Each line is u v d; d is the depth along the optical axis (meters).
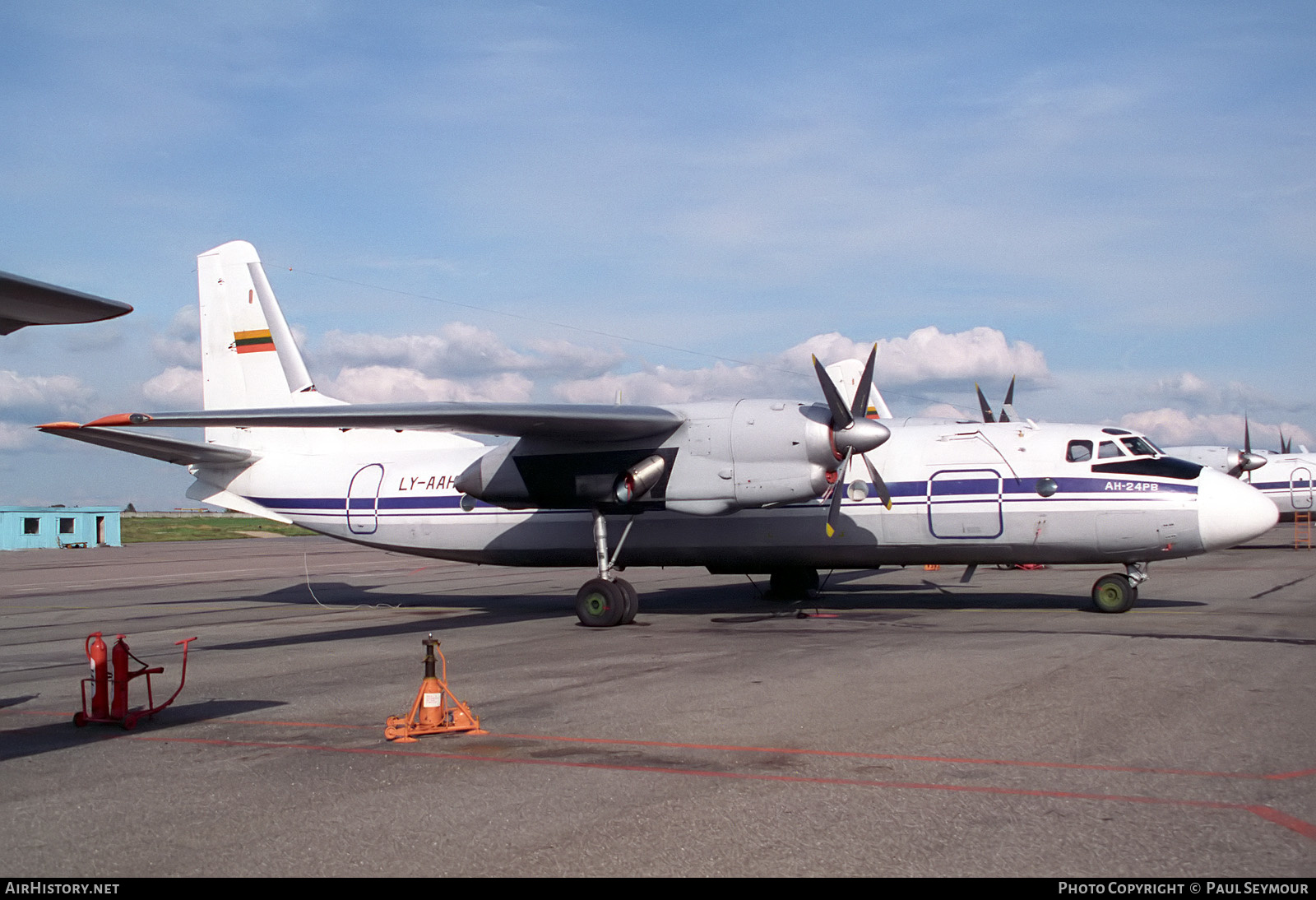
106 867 5.09
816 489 15.07
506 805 6.01
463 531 19.16
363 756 7.30
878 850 5.10
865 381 15.44
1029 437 16.14
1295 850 4.96
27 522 59.44
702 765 6.81
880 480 16.09
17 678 11.80
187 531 88.56
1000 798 5.91
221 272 21.41
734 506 15.41
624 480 15.50
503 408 14.11
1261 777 6.23
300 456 20.91
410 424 14.79
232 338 21.25
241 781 6.70
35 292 4.44
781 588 19.45
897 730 7.70
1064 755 6.84
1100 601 15.68
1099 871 4.73
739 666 10.91
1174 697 8.67
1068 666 10.32
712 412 15.61
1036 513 15.70
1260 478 35.66
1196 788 6.01
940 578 23.89
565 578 28.75
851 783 6.29
